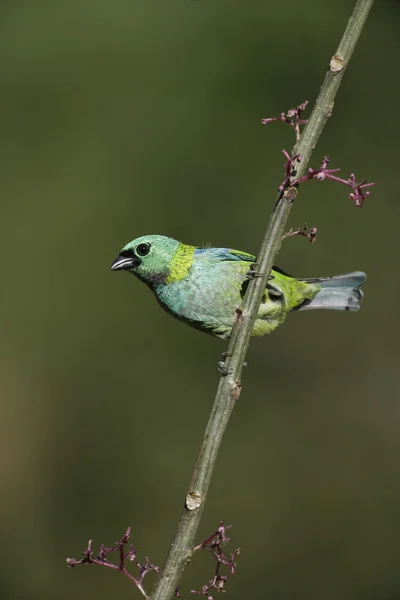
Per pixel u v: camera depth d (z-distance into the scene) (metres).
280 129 14.02
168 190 14.07
